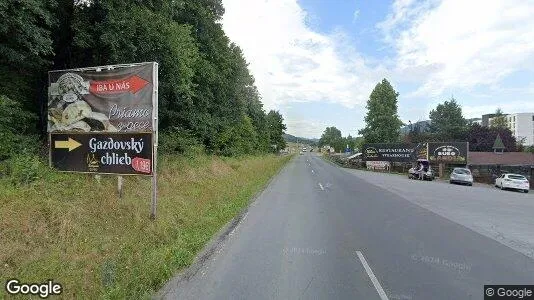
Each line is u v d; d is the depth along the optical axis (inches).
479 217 536.4
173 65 640.4
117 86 387.9
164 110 823.1
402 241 376.5
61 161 408.2
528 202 789.2
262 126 2637.8
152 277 242.2
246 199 637.9
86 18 482.0
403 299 229.6
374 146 2343.8
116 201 366.3
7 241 241.8
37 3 361.4
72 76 404.5
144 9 521.3
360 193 819.4
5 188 315.0
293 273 271.7
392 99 2819.9
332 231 416.2
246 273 270.2
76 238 272.7
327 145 7057.1
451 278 268.5
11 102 386.6
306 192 813.9
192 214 428.8
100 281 223.8
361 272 277.3
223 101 1259.8
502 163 1920.5
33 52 378.0
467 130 3198.8
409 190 940.0
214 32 1128.2
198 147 932.0
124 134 383.2
